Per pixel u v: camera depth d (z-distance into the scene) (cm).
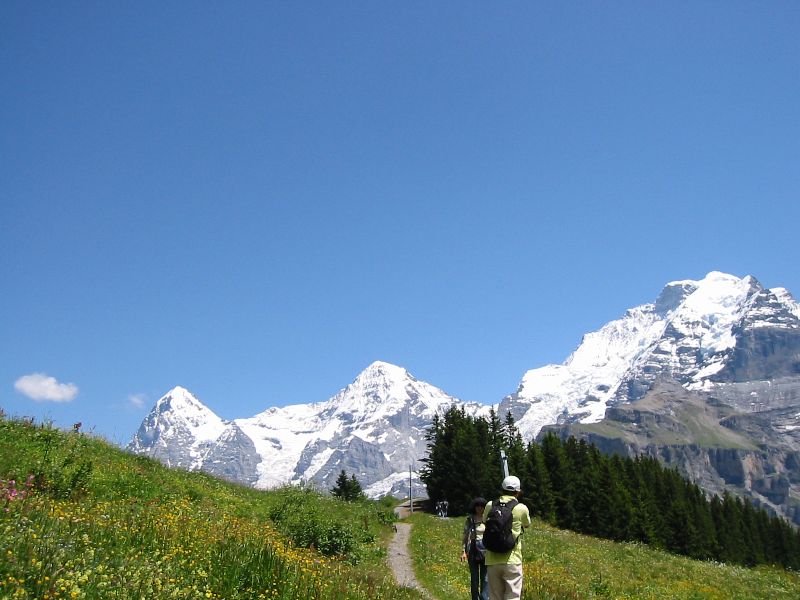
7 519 1178
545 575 2780
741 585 3466
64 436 2459
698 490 13988
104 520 1444
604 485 10150
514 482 1273
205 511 2150
